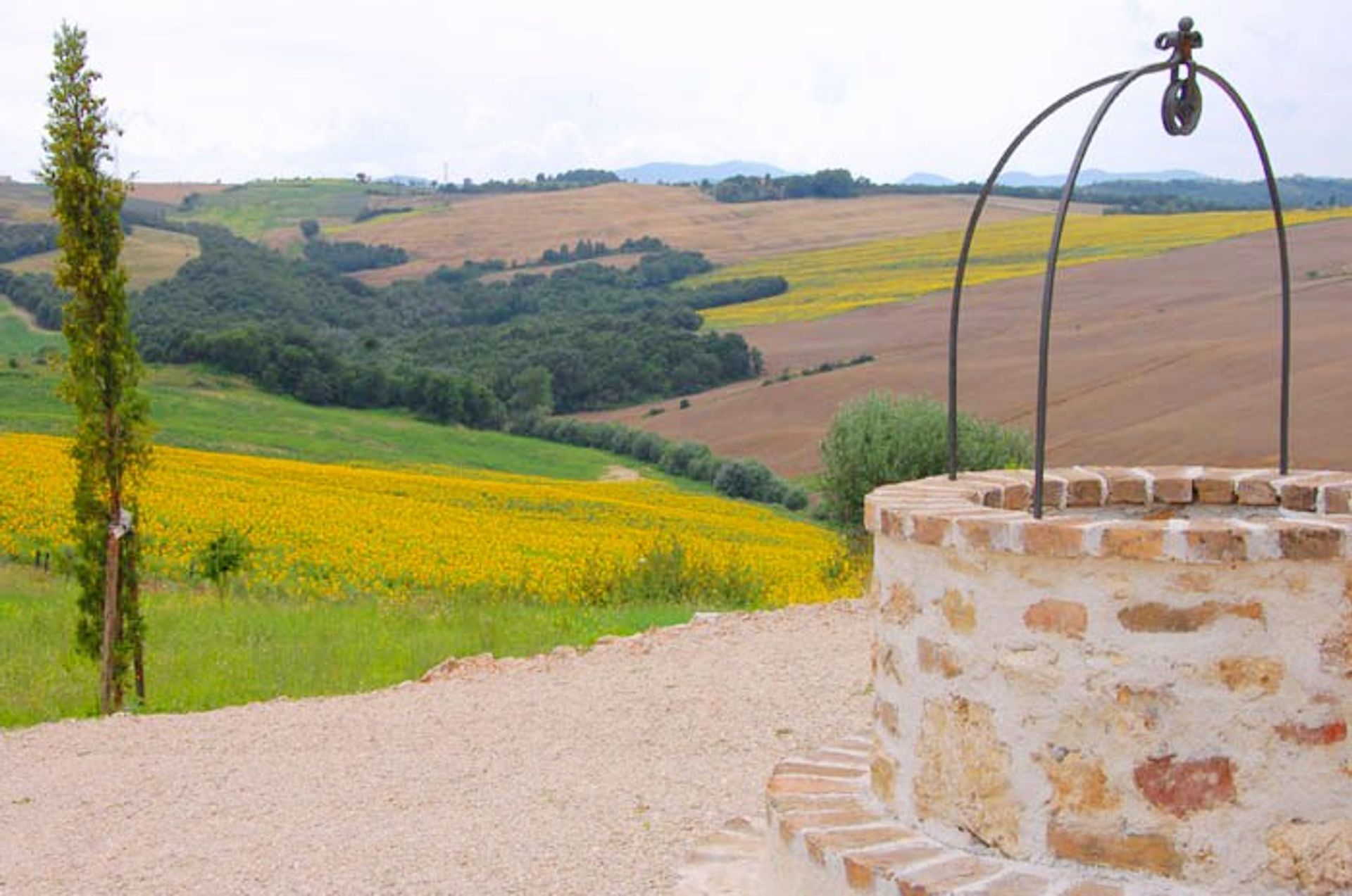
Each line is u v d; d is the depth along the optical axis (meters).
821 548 31.80
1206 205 106.81
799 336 66.56
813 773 5.55
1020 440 23.69
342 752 8.91
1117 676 4.28
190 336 60.62
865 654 11.42
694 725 9.31
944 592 4.66
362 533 27.09
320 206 118.06
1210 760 4.21
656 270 89.69
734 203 116.75
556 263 95.88
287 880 6.40
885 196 118.75
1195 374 43.34
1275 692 4.17
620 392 59.84
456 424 56.84
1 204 93.94
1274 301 54.31
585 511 35.41
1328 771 4.17
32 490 27.23
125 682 11.45
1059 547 4.30
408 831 7.09
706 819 7.08
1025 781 4.43
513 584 20.84
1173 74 4.86
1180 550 4.16
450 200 120.88
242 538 20.44
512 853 6.63
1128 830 4.29
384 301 80.12
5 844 7.17
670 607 17.50
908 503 5.04
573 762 8.46
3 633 14.20
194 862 6.73
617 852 6.57
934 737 4.72
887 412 22.98
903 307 70.56
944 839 4.68
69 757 9.00
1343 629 4.16
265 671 12.45
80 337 11.27
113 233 11.28
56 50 10.91
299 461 43.72
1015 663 4.44
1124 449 36.03
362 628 14.84
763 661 11.28
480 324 78.69
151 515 26.50
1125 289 63.28
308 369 58.19
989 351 54.44
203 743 9.27
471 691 10.67
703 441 50.31
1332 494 5.34
